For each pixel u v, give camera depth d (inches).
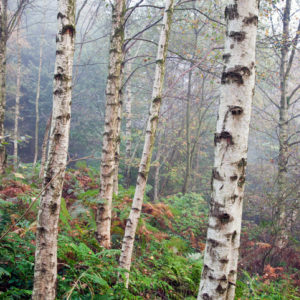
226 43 81.4
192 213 374.3
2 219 133.4
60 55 86.3
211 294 77.3
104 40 700.0
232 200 77.5
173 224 311.7
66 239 128.0
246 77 78.6
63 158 86.3
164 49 149.5
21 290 101.4
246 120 78.7
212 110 638.5
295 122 591.8
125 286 117.6
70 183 294.0
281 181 354.0
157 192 590.9
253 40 79.8
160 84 146.8
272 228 304.5
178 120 672.4
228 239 77.2
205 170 716.0
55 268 85.7
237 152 77.8
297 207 307.1
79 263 115.4
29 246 124.3
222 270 76.9
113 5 183.6
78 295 99.9
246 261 271.3
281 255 275.0
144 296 138.9
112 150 176.6
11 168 260.2
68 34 86.9
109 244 175.5
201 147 741.9
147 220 259.3
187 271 169.0
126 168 512.7
